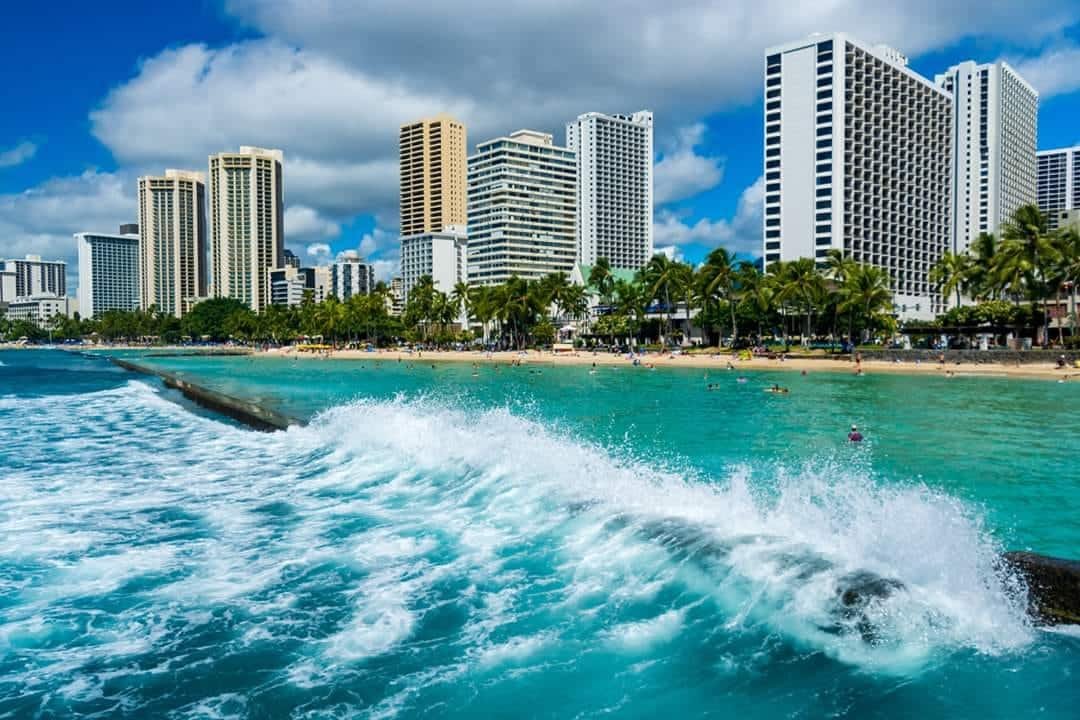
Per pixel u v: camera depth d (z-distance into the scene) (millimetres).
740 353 89938
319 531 12812
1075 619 8102
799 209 146125
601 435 26141
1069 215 121062
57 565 11102
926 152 167125
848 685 6961
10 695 7148
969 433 26703
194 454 22141
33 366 103812
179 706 6891
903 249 159875
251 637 8352
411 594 9539
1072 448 23078
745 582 9055
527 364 95250
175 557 11453
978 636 7773
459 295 149625
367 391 47219
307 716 6652
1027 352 63281
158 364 99625
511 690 7016
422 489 15750
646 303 113500
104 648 8156
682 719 6477
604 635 8125
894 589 8258
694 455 21609
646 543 10789
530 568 10352
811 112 144250
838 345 97875
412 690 7062
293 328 179875
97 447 24062
